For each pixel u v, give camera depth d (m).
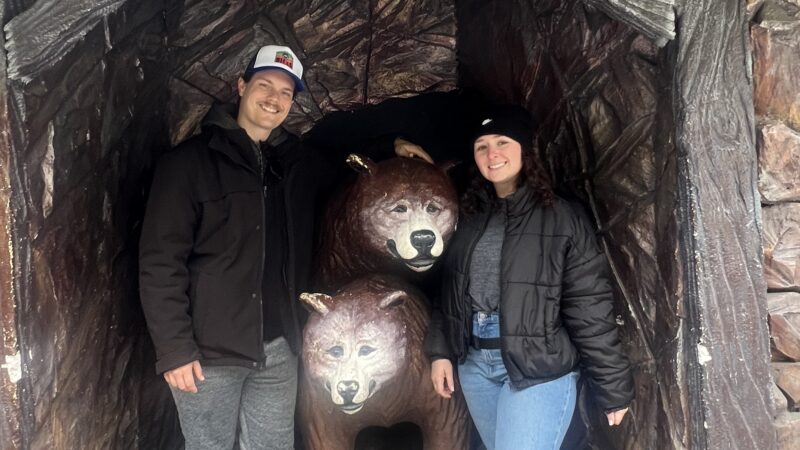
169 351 1.92
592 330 2.00
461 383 2.21
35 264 1.76
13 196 1.67
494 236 2.12
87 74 2.00
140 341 2.46
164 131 2.78
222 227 2.06
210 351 2.03
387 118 3.34
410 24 3.27
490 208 2.18
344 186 2.73
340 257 2.68
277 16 3.05
